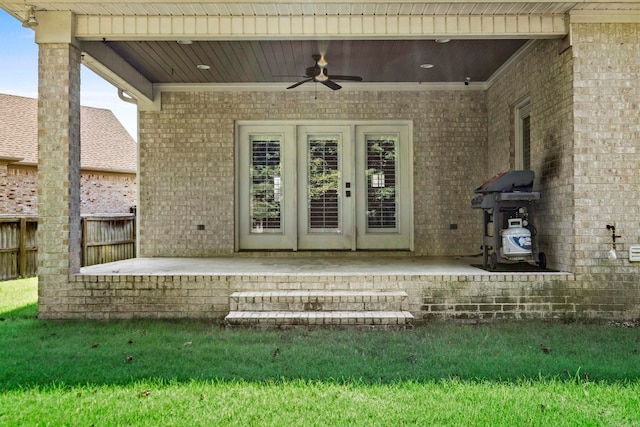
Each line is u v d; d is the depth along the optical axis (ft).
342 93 29.07
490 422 8.81
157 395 10.14
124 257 35.14
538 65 20.95
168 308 18.20
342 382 10.94
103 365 12.17
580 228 17.79
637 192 17.75
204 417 9.05
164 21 17.90
